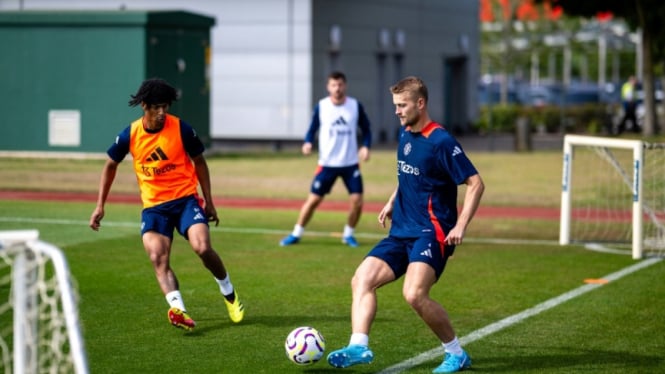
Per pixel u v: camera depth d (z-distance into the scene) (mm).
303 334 16656
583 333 19891
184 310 18938
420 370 16828
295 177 53062
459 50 99938
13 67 62375
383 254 16469
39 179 50812
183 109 63125
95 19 60688
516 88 135000
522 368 17094
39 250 11609
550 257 29922
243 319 20875
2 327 19422
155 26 60562
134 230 34219
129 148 19312
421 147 16250
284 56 75500
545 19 147250
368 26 82438
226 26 76750
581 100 127062
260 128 76562
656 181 32281
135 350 18125
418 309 16125
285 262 28344
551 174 54875
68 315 11336
